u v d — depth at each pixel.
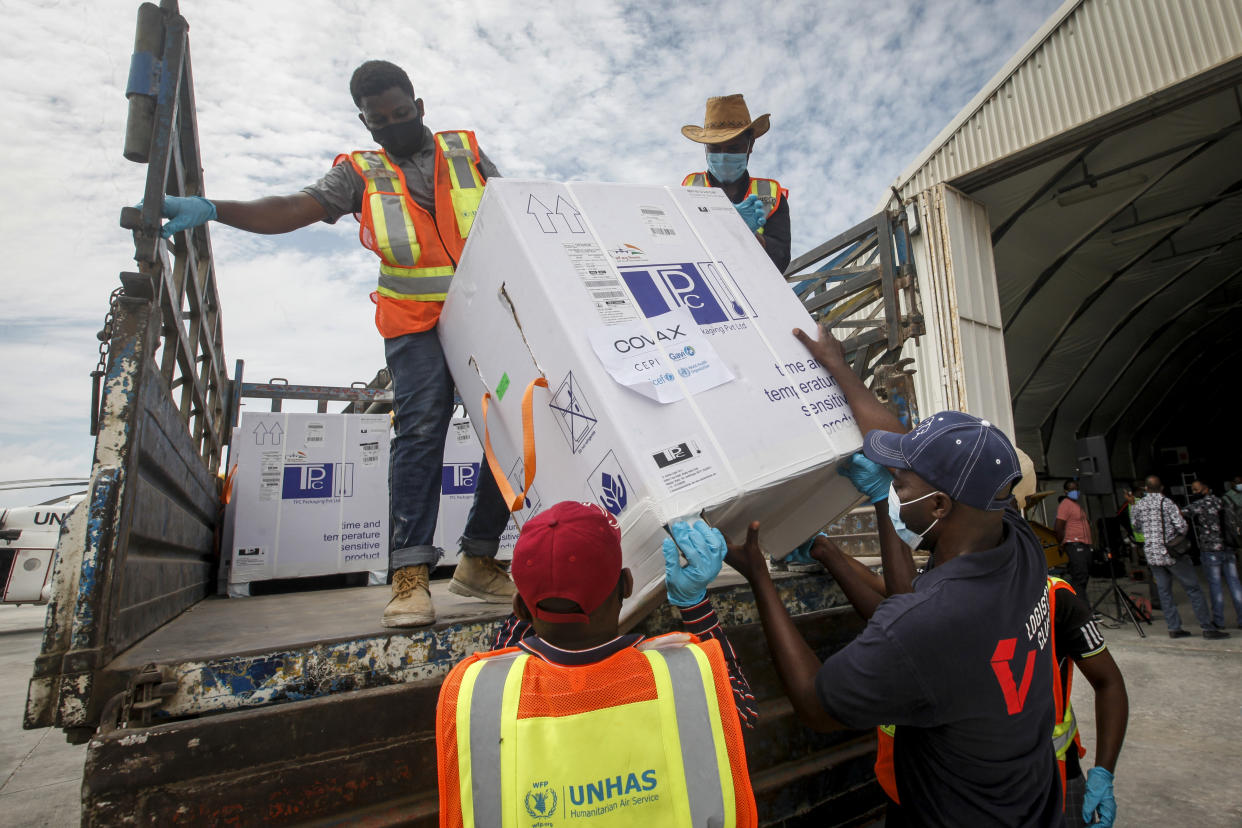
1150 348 13.55
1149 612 6.57
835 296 4.75
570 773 0.80
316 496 3.92
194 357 2.84
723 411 1.24
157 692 1.14
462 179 1.90
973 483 1.13
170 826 1.05
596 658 0.88
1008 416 6.91
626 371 1.21
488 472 1.91
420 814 1.22
